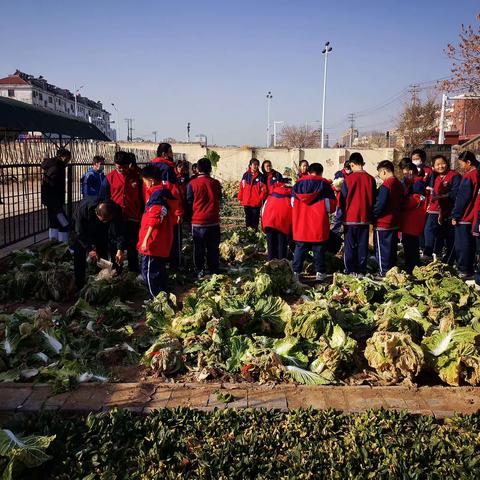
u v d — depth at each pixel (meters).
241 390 4.44
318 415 3.94
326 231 8.09
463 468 3.29
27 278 7.11
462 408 4.11
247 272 8.55
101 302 6.75
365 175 8.05
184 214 8.55
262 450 3.56
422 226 8.61
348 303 6.67
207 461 3.43
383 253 8.30
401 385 4.55
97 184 9.98
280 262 7.57
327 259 9.07
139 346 5.43
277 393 4.38
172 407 4.15
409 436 3.71
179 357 4.91
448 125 53.94
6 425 3.83
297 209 8.08
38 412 4.09
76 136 20.03
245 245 10.92
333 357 4.77
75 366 4.65
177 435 3.75
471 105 25.03
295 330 5.34
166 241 6.71
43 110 18.59
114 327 6.06
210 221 8.23
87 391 4.42
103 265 7.70
